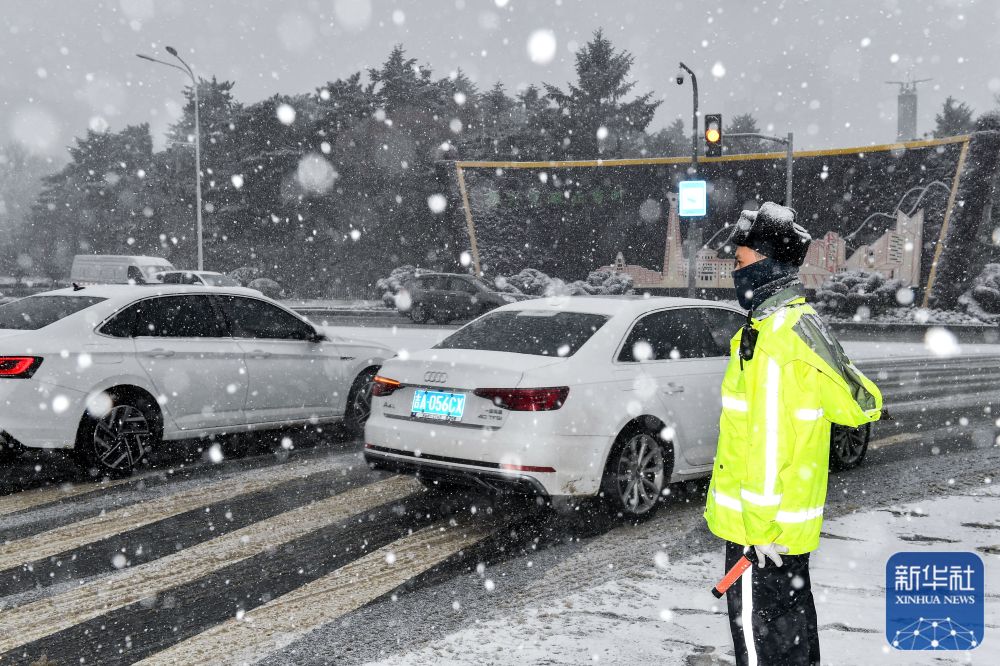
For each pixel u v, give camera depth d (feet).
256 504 21.07
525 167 131.23
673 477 20.53
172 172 207.21
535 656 12.27
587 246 129.70
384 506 21.06
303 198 169.58
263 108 171.83
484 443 18.21
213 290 26.61
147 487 22.58
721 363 21.79
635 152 199.93
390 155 172.96
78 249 248.32
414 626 13.70
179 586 15.56
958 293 112.37
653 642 12.75
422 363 19.65
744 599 9.21
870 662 11.90
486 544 18.12
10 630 13.62
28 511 20.25
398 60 188.14
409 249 168.76
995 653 12.23
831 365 8.68
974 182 110.93
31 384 21.94
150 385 24.09
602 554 17.44
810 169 118.42
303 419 28.17
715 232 123.44
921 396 43.32
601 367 19.33
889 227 115.03
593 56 205.26
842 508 20.56
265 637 13.34
